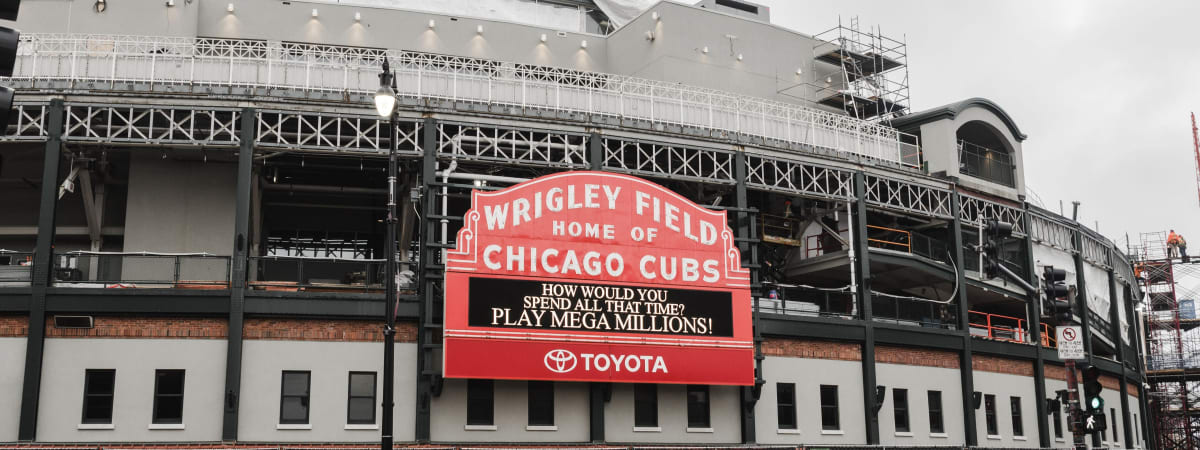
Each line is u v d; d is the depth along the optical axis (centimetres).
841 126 4316
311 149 3397
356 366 3322
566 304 3469
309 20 4753
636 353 3519
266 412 3225
